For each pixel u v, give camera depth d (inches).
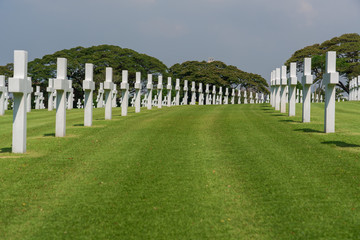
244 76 2701.8
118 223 233.5
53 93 1353.3
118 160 389.4
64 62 537.0
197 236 214.5
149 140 505.4
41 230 225.8
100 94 1496.1
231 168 351.6
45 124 731.4
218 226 226.7
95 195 283.1
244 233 217.2
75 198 277.3
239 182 309.0
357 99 1962.4
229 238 211.6
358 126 615.8
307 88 675.4
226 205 259.3
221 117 810.8
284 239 208.7
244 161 377.1
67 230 225.3
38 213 250.5
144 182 312.8
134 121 743.1
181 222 233.0
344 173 325.1
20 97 421.1
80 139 516.7
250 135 538.9
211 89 2637.8
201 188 295.4
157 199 273.0
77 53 2630.4
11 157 403.2
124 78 891.4
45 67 2413.9
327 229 219.0
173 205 260.8
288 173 330.6
